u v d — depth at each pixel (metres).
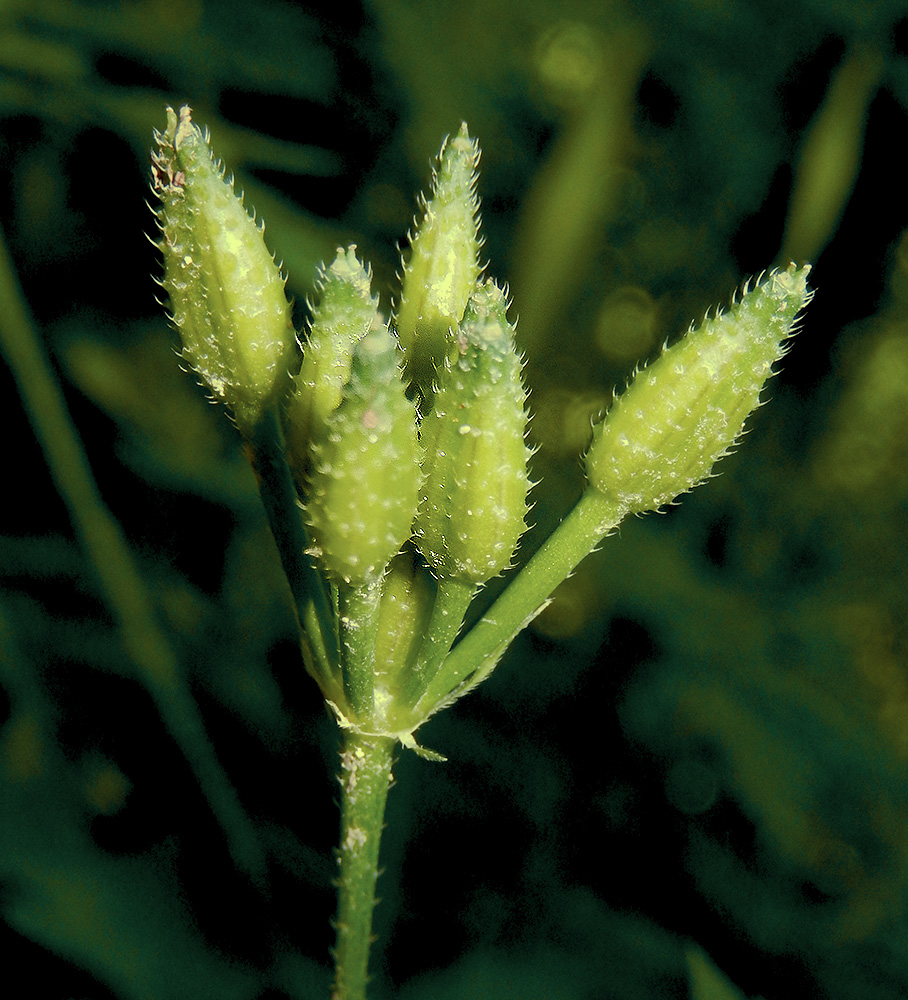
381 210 0.19
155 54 0.16
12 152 0.17
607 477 0.10
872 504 0.21
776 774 0.18
